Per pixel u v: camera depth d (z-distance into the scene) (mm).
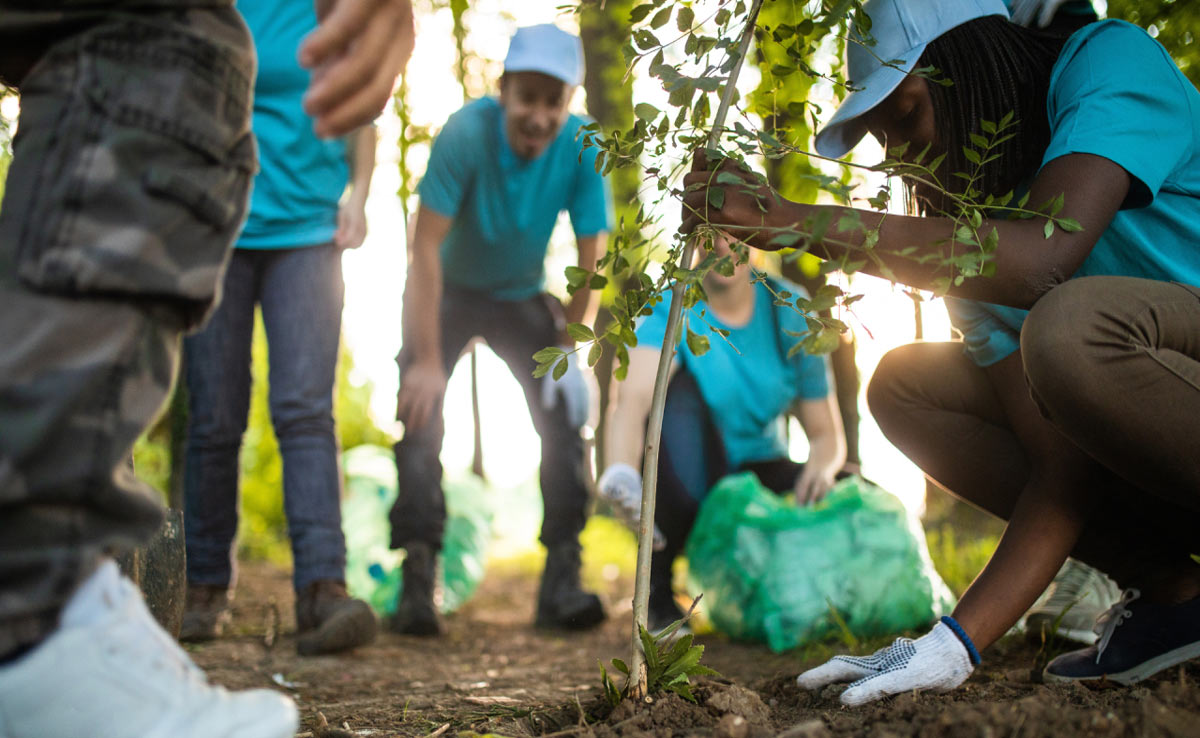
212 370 2756
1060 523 1657
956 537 4254
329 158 2777
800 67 1583
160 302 1032
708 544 2986
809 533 2793
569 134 3305
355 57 1165
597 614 3359
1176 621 1672
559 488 3479
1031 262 1413
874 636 2604
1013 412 1761
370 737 1573
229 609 2947
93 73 1023
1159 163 1483
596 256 3471
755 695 1531
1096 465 1662
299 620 2674
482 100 3264
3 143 1658
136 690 972
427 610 3205
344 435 7082
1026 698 1397
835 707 1579
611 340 1483
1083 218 1429
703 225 1456
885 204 1458
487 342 3521
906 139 1707
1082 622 2105
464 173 3172
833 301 1372
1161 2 2088
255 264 2779
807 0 1555
